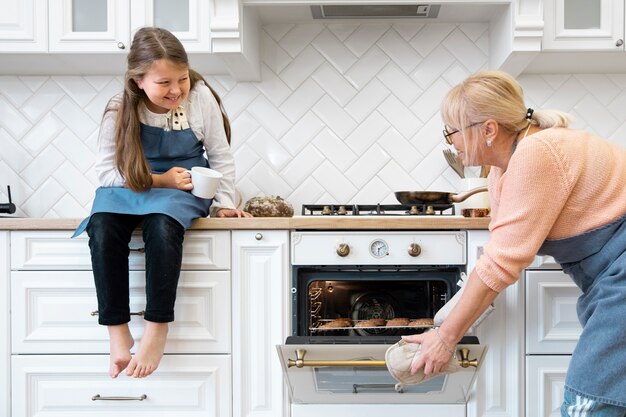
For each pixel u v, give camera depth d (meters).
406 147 2.35
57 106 2.36
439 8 2.18
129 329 1.74
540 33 2.02
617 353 1.16
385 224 1.73
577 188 1.21
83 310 1.76
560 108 2.35
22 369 1.76
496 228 1.26
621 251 1.19
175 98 1.70
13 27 2.08
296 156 2.36
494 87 1.32
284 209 2.08
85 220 1.71
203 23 2.07
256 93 2.36
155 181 1.76
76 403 1.76
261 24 2.35
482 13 2.25
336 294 1.92
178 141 1.83
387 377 1.61
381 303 1.92
